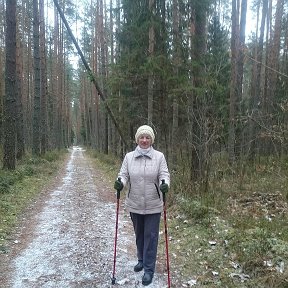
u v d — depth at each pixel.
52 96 39.06
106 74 24.64
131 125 15.12
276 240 5.03
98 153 32.31
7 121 12.64
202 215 6.80
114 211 8.47
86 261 5.17
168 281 4.26
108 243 5.98
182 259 5.19
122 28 12.44
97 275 4.70
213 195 7.86
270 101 17.56
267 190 9.13
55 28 34.97
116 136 24.14
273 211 7.37
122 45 12.65
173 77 10.28
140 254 4.75
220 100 12.81
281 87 19.02
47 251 5.56
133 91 13.38
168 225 6.84
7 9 12.06
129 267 4.96
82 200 9.84
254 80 21.39
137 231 4.68
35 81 19.02
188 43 10.56
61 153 36.03
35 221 7.36
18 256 5.32
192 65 10.11
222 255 5.10
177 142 10.77
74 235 6.41
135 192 4.48
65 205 9.09
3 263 5.04
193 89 9.62
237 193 8.85
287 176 9.48
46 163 18.38
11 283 4.44
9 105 12.52
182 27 10.85
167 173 4.46
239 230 5.74
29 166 14.99
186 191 8.23
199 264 4.98
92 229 6.82
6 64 12.31
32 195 10.15
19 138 17.78
